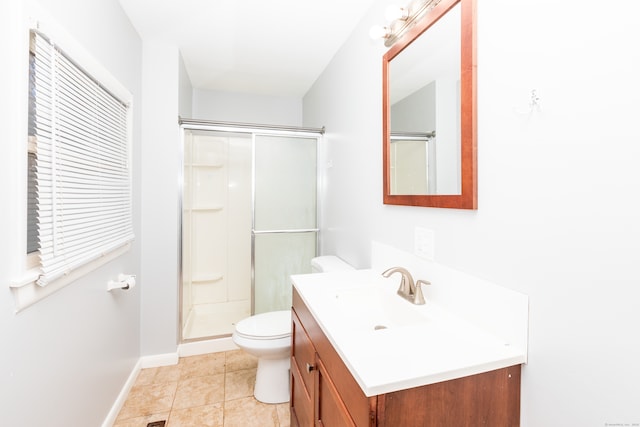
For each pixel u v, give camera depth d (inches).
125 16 70.3
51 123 40.9
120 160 67.0
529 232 31.3
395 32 54.6
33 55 38.3
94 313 55.4
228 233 122.0
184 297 97.7
